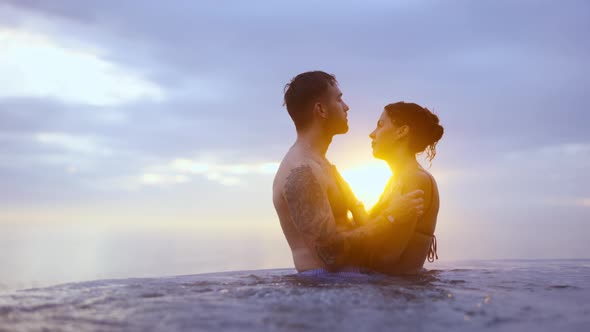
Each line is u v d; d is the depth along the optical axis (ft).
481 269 14.19
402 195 12.79
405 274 12.76
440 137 14.39
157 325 5.66
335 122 13.17
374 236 11.96
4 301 7.37
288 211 12.47
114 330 5.42
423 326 5.68
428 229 13.15
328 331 5.35
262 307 6.79
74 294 8.12
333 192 12.39
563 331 5.55
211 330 5.40
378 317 6.13
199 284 9.84
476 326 5.75
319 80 13.10
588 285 10.19
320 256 11.68
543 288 9.68
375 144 14.42
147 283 10.04
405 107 14.02
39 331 5.37
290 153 12.78
